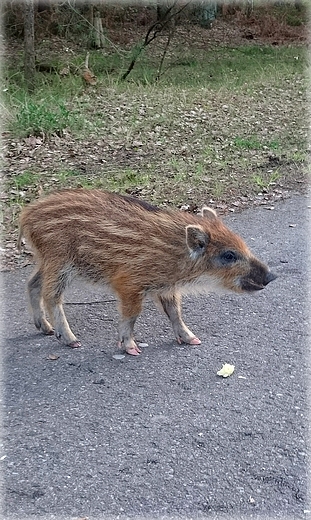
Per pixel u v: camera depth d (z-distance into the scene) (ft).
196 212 6.31
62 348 3.99
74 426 3.23
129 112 10.13
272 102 11.28
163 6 16.72
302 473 2.92
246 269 3.99
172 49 16.30
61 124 9.03
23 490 2.80
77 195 4.02
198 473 2.90
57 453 3.04
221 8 19.42
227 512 2.69
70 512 2.68
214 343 4.05
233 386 3.58
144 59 14.92
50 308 4.00
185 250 3.88
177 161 7.82
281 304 4.56
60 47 15.16
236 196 6.75
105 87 11.99
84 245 3.90
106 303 4.61
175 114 10.12
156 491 2.79
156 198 6.59
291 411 3.36
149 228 3.89
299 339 4.11
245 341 4.08
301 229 5.90
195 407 3.38
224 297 4.66
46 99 10.73
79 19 15.53
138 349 3.96
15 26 15.14
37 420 3.28
